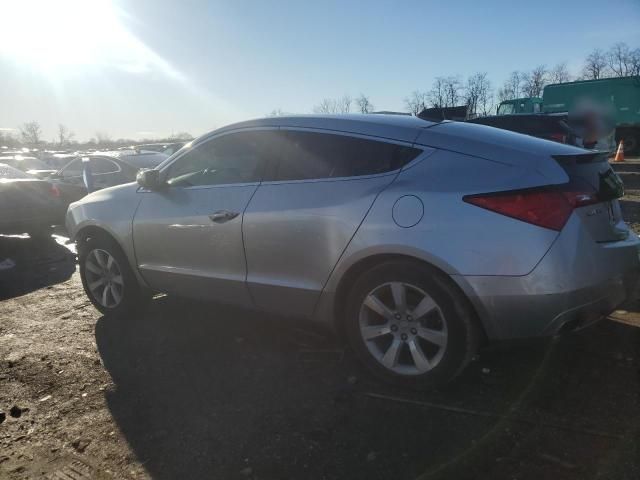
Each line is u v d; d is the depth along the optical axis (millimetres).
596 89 24625
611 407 2879
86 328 4559
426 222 2936
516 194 2805
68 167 11258
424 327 3064
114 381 3535
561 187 2830
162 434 2889
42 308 5223
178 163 4277
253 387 3340
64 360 3912
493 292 2807
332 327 3438
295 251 3418
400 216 3012
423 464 2516
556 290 2740
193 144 4219
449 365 2988
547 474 2391
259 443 2760
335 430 2832
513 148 3006
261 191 3641
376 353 3248
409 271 3002
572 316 2807
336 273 3260
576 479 2348
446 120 3645
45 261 7508
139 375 3594
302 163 3533
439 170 3049
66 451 2797
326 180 3383
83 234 4828
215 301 4012
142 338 4230
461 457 2547
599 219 2971
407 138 3240
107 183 10562
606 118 19922
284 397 3195
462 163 3016
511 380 3225
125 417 3086
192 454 2703
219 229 3777
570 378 3207
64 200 9383
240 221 3656
